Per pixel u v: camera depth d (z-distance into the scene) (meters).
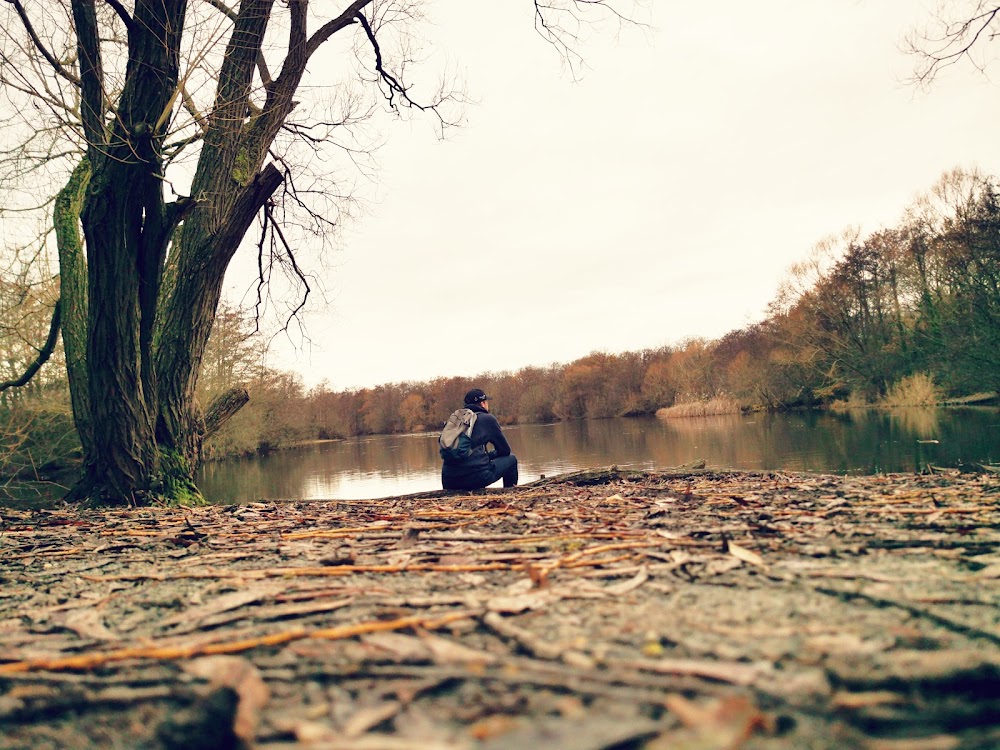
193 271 8.85
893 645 1.49
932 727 1.07
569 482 7.51
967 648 1.45
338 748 1.07
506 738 1.06
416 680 1.40
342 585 2.48
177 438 8.80
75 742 1.19
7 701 1.37
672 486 6.39
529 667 1.45
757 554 2.64
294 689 1.40
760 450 24.42
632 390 70.75
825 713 1.14
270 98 9.38
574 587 2.24
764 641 1.57
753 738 1.05
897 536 2.84
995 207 30.73
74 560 3.58
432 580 2.52
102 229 7.55
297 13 9.09
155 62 7.45
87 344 7.86
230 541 3.93
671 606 1.95
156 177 7.56
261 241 11.14
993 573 2.08
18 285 13.01
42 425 21.12
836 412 44.62
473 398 7.71
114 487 7.92
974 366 33.09
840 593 1.97
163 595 2.55
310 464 33.12
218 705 1.22
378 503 6.53
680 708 1.08
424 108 11.35
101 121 7.65
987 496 3.90
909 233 41.50
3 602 2.65
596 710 1.19
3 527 5.39
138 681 1.50
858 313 47.41
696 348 63.50
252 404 32.66
